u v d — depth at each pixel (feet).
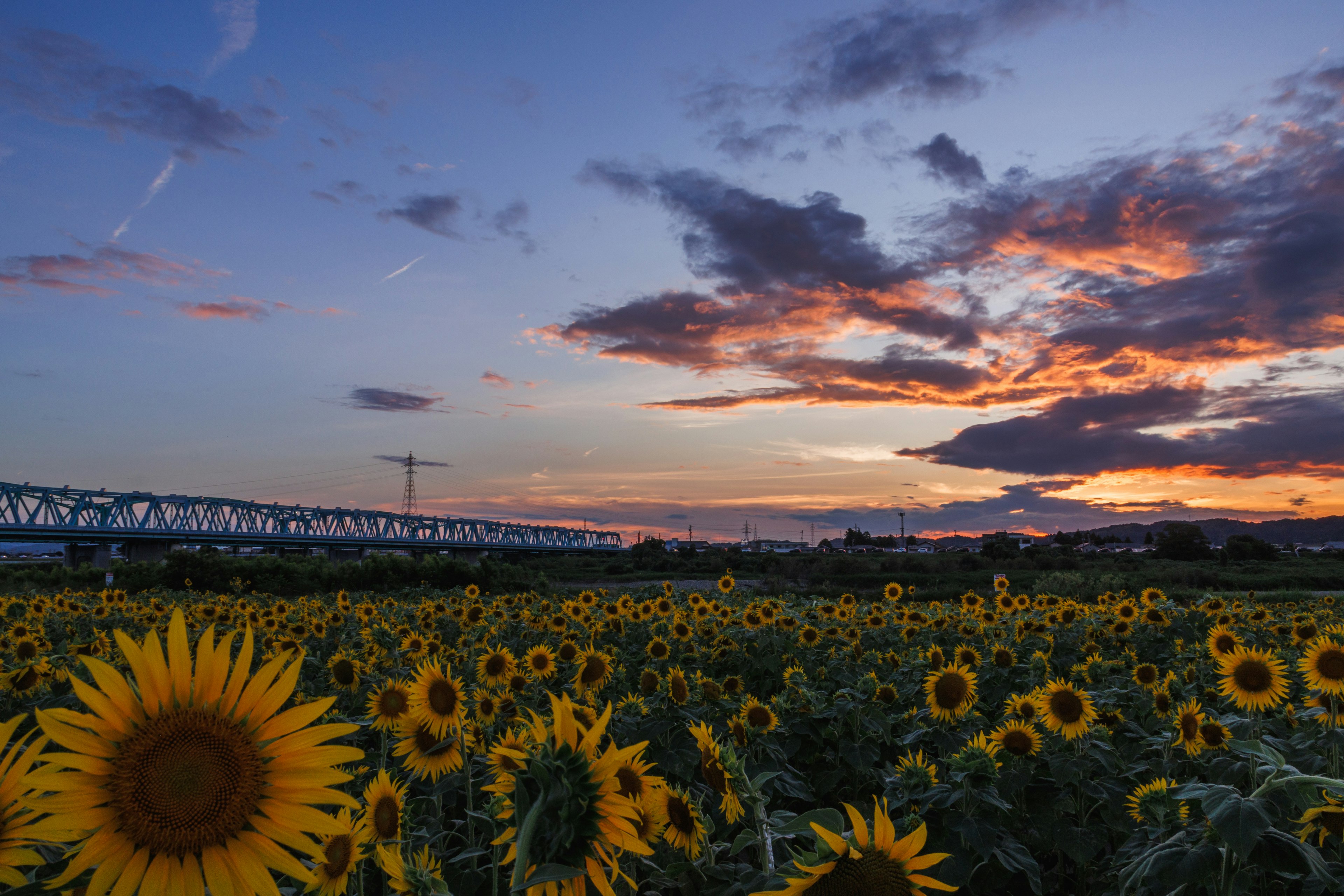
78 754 3.76
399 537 427.33
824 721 21.01
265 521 361.51
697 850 8.29
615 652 29.30
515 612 40.01
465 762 11.73
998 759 16.47
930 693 20.34
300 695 6.49
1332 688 15.43
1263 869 9.60
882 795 19.45
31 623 35.63
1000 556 287.89
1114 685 24.71
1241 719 17.13
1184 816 11.88
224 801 3.81
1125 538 588.50
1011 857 13.21
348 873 8.00
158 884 3.70
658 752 18.22
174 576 119.75
